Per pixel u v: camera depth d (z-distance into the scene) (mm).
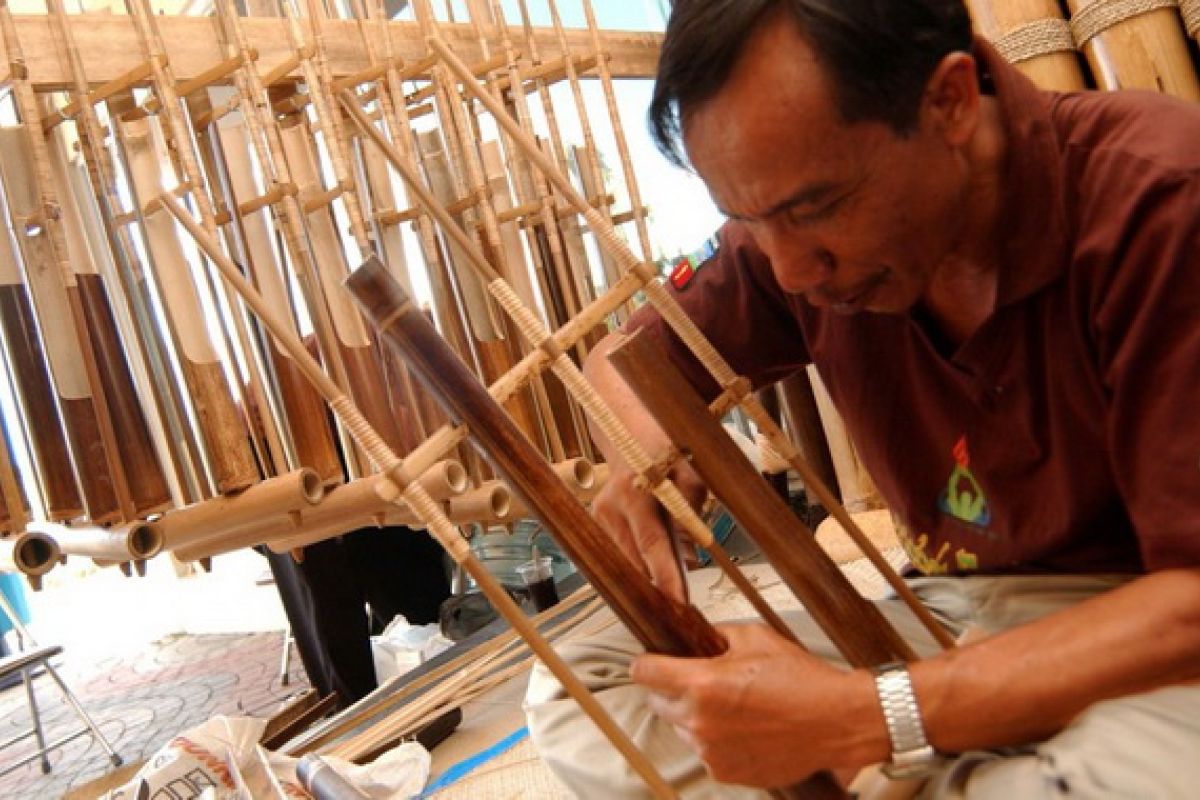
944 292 766
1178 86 1555
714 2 573
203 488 1397
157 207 1384
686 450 719
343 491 1472
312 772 1328
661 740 808
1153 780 521
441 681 1876
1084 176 666
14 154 1339
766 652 649
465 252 713
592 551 660
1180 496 588
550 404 1884
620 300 742
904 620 944
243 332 1394
